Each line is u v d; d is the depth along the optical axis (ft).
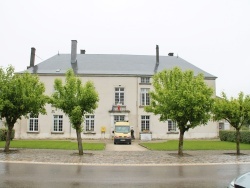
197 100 63.00
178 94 64.54
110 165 49.21
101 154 63.98
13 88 68.08
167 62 140.67
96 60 137.18
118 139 98.78
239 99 68.23
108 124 125.39
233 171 43.96
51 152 66.54
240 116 66.90
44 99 70.23
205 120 66.08
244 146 86.12
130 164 50.42
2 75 68.80
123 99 127.65
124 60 139.23
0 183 33.71
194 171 43.78
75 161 53.01
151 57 144.77
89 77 126.11
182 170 44.68
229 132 108.37
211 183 35.01
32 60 133.59
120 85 127.03
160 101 69.10
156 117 127.95
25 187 31.83
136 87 127.75
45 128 123.65
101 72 127.13
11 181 34.88
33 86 71.00
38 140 112.16
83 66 131.23
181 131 66.08
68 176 38.70
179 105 63.57
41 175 39.14
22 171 42.06
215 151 72.54
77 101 64.64
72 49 134.51
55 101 64.80
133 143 102.42
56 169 44.34
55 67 129.39
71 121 62.90
